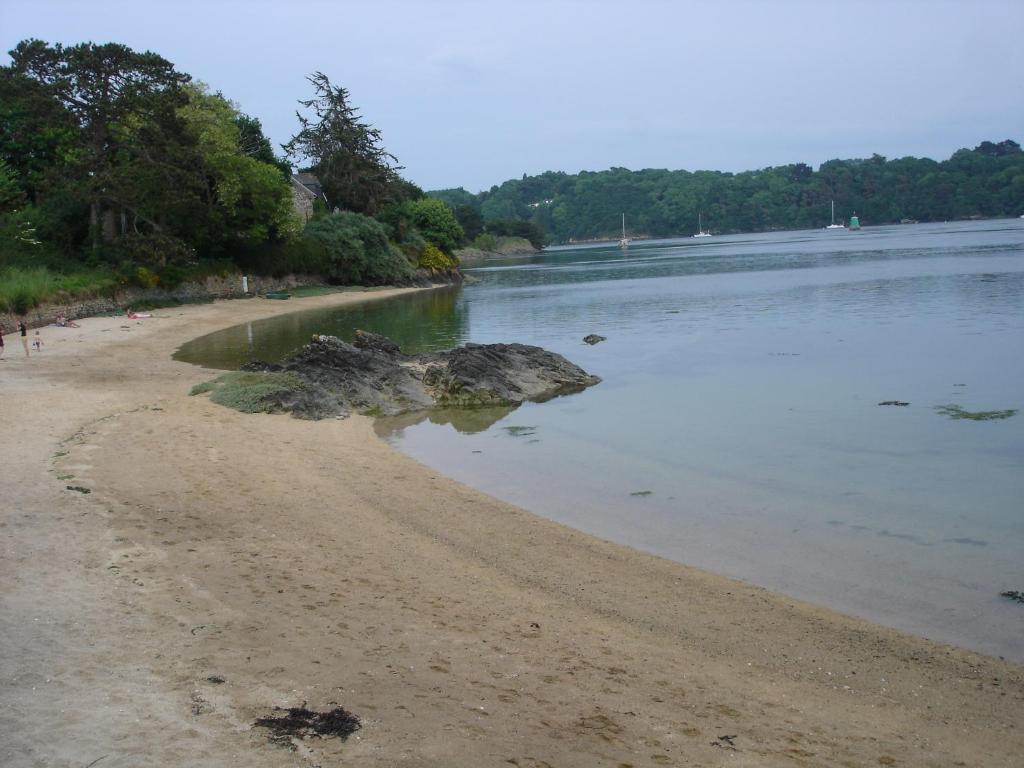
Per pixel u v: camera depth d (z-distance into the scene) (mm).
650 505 15312
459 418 23453
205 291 57312
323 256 73188
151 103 49844
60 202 51500
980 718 8023
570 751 6859
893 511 14758
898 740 7543
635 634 9781
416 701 7484
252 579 10430
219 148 58000
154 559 10812
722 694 8305
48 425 18766
